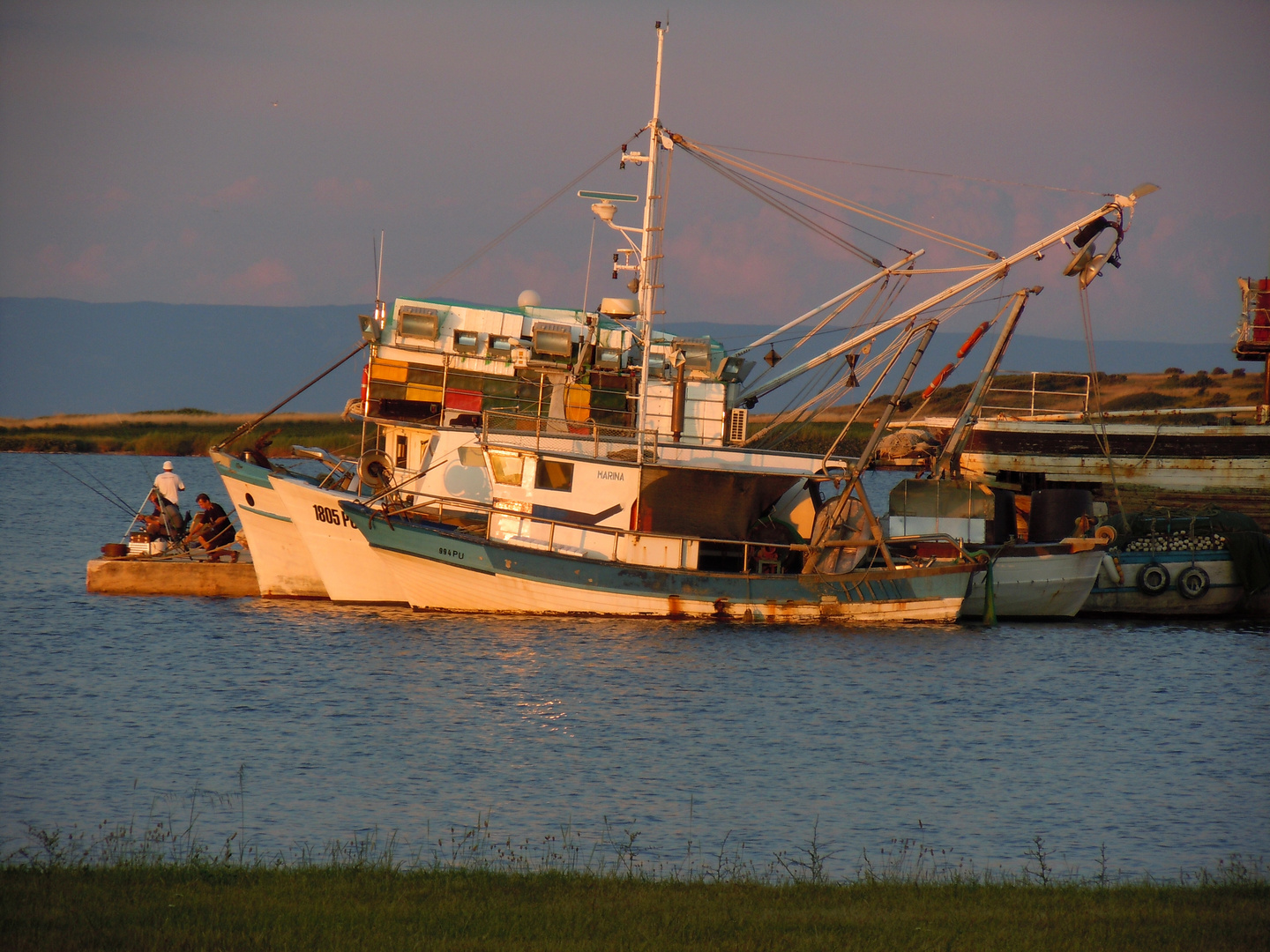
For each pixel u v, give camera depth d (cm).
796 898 5472
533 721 9581
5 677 10969
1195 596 15588
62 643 12481
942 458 15862
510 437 13838
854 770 8425
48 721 9456
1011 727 9775
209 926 4819
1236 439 18200
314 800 7562
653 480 13688
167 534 16575
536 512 13762
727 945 4753
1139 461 18488
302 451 15925
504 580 13600
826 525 13962
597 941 4759
